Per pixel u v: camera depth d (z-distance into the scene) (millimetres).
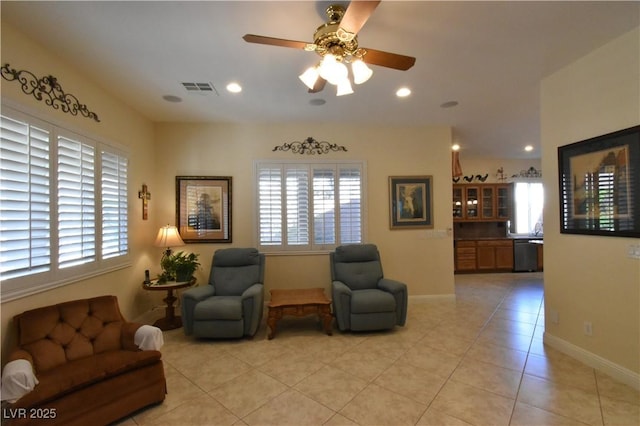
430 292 4375
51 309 2068
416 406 2018
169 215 4066
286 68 2617
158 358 2086
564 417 1884
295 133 4238
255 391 2221
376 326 3221
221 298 3320
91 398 1782
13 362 1683
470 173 6926
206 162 4129
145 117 3812
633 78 2146
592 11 1916
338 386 2270
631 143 2152
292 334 3326
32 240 2109
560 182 2723
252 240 4172
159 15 1910
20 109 2039
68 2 1779
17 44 2037
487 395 2125
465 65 2594
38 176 2172
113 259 3053
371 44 2270
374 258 3908
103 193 2924
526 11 1908
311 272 4223
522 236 7000
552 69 2689
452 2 1812
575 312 2623
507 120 4105
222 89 3035
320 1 1799
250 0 1780
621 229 2225
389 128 4359
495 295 4770
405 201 4359
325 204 4258
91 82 2791
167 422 1899
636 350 2160
